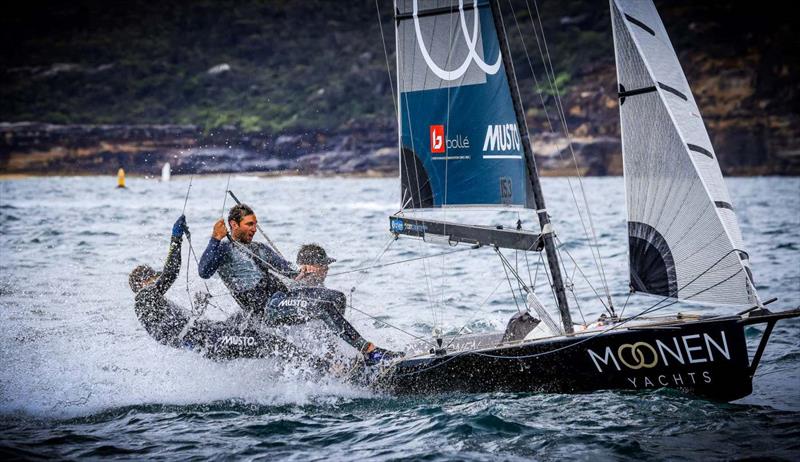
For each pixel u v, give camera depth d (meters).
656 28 22.89
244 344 25.52
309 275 26.38
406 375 24.70
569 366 23.66
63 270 47.59
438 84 24.94
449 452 20.28
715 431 20.97
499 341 26.25
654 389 23.38
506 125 24.09
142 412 23.98
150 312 26.16
